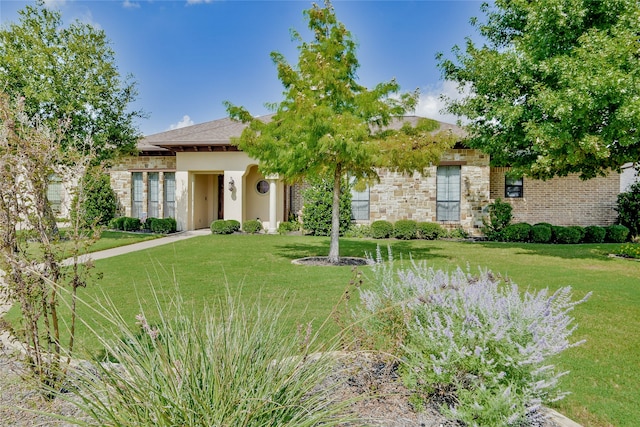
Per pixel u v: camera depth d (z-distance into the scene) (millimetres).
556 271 8680
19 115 2918
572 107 8750
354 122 8430
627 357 3975
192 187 18328
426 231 16062
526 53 10164
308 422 2023
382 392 2756
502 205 16219
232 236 16031
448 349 2516
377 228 16328
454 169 16938
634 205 16234
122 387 2148
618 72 8062
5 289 2859
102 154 14328
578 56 8844
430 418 2527
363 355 2975
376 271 3674
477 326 2617
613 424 2795
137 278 7500
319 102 9109
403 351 2891
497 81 10844
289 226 17328
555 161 9945
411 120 18547
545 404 2773
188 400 1991
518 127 10844
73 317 3053
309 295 6188
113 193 17469
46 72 12742
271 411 2076
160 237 15531
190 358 2154
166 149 18312
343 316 4715
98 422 1996
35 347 2865
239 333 2441
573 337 4559
